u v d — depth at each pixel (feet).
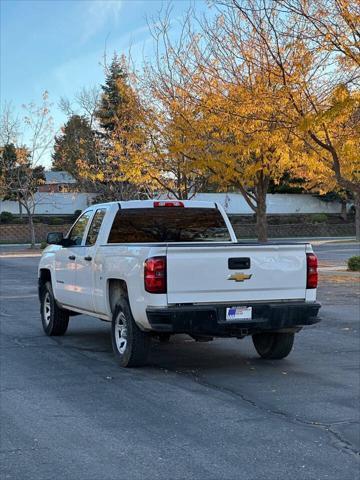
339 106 42.93
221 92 57.06
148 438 17.81
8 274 77.82
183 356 29.32
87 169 116.88
